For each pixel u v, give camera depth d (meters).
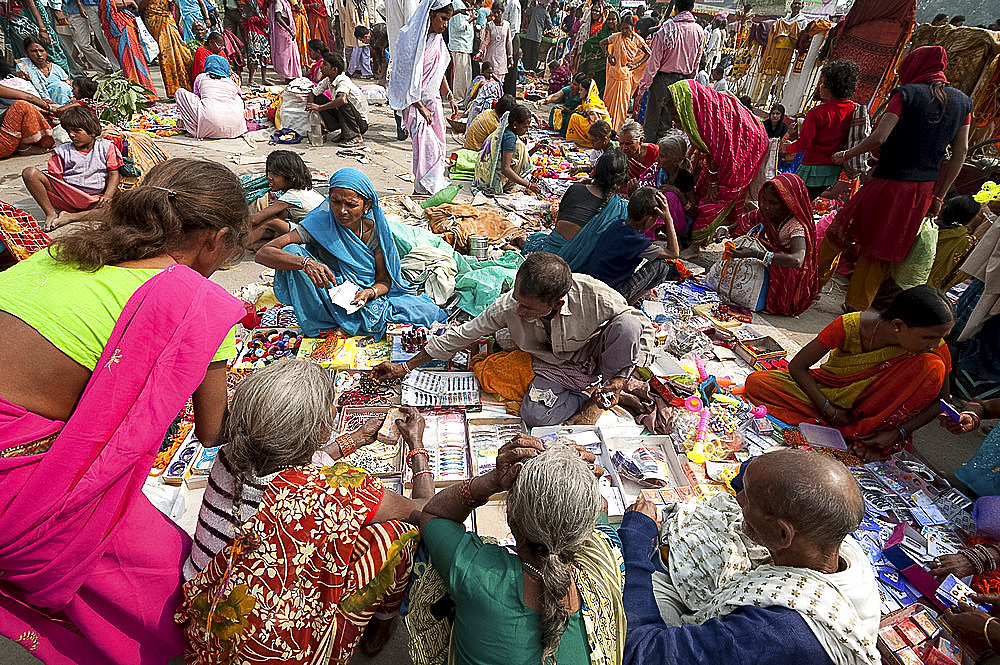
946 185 4.64
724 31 13.56
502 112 7.19
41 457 1.42
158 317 1.51
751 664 1.49
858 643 1.48
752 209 6.12
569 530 1.41
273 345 3.79
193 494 2.71
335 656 1.81
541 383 3.29
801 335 4.70
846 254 5.02
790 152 6.38
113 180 5.55
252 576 1.58
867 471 3.15
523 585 1.51
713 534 2.03
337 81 8.39
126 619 1.75
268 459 1.59
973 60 8.62
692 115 5.48
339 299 3.72
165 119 9.16
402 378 3.51
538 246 4.81
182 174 1.67
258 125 9.27
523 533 1.47
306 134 8.77
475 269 4.45
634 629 1.74
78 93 7.57
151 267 1.61
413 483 2.37
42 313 1.41
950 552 2.66
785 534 1.59
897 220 4.44
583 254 4.03
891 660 2.22
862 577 1.66
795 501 1.55
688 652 1.58
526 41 14.48
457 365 3.72
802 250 4.57
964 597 2.43
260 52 12.16
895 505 2.94
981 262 3.62
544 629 1.45
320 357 3.71
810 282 4.82
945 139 4.24
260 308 4.20
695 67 8.94
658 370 3.65
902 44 8.28
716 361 4.16
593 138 6.93
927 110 4.13
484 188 7.18
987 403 3.15
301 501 1.58
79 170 5.39
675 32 8.66
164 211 1.58
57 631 1.69
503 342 3.59
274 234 5.07
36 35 9.14
